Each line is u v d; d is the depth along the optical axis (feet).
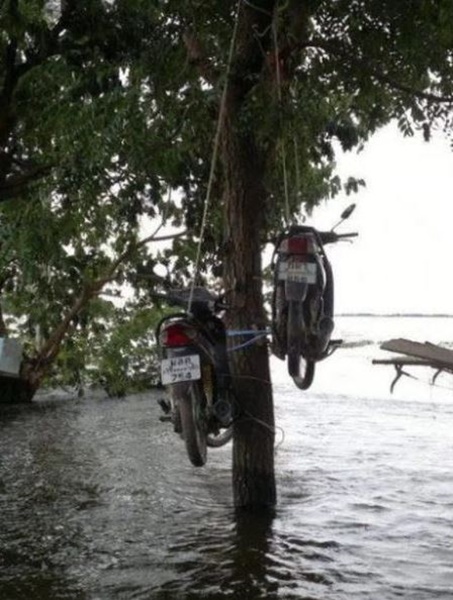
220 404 23.29
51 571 20.51
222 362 23.97
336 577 19.99
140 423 48.80
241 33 24.76
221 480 31.14
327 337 22.21
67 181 34.24
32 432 45.44
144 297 55.98
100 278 56.39
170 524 24.70
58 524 24.91
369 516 25.54
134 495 28.76
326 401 59.47
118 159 34.86
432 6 22.80
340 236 22.67
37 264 52.37
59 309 59.31
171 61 27.40
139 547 22.44
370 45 25.22
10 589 19.20
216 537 23.22
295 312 21.43
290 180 30.91
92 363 64.95
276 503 26.20
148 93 28.81
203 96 26.37
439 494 28.68
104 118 29.27
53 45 40.16
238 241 24.64
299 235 21.85
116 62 32.12
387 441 40.78
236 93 24.82
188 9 25.27
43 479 31.86
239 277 24.50
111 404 59.88
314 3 23.80
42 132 42.52
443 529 24.14
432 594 18.84
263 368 24.93
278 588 19.25
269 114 23.06
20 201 49.75
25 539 23.32
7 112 44.91
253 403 24.90
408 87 25.38
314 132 28.09
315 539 23.00
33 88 40.29
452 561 21.22
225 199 25.02
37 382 60.39
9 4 36.99
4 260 53.26
